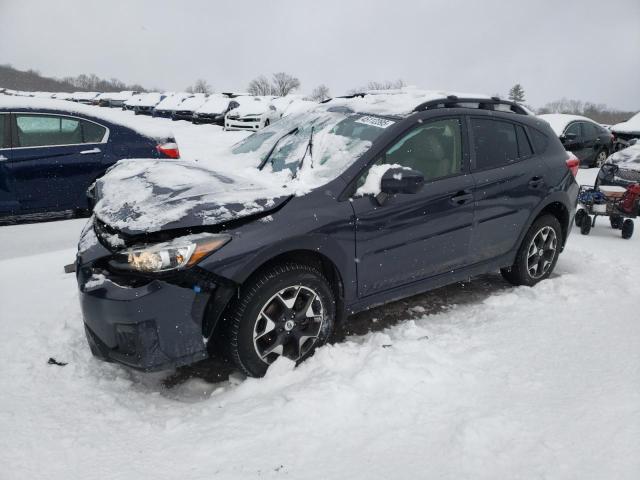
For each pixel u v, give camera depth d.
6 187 5.45
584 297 3.88
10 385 2.69
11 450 2.20
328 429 2.31
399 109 3.49
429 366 2.76
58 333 3.19
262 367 2.74
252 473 2.05
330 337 3.11
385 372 2.68
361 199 3.02
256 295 2.64
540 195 4.00
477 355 2.94
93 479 2.04
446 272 3.58
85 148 5.80
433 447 2.20
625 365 2.86
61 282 4.03
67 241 5.39
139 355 2.49
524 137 4.05
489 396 2.56
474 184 3.55
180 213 2.56
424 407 2.46
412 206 3.21
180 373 2.93
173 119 27.03
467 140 3.63
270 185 2.99
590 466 2.08
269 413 2.40
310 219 2.80
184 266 2.46
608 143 13.98
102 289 2.50
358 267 3.04
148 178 3.12
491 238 3.76
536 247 4.18
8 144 5.47
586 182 11.23
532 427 2.31
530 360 2.92
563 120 13.24
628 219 6.10
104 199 2.96
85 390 2.68
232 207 2.66
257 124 21.62
